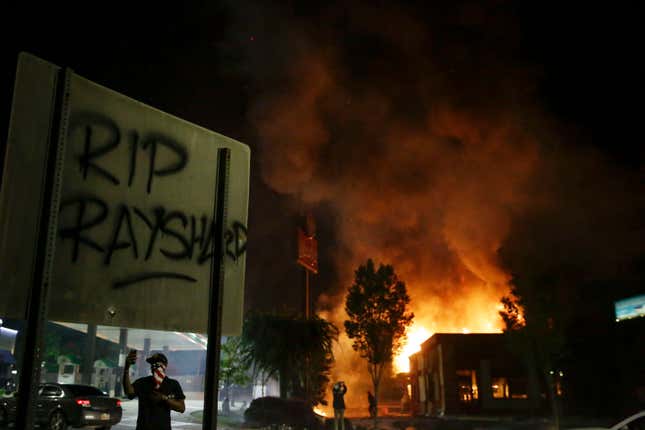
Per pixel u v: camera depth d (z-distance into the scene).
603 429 11.78
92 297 2.47
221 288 2.95
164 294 2.75
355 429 22.58
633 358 30.70
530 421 27.30
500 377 31.89
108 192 2.62
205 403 2.76
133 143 2.77
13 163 2.23
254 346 28.69
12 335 41.72
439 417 30.59
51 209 2.27
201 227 2.99
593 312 33.03
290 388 29.72
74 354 48.00
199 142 3.09
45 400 16.62
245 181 3.36
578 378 31.98
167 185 2.88
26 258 2.20
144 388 4.25
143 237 2.72
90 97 2.62
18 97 2.30
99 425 17.08
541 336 20.97
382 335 22.94
